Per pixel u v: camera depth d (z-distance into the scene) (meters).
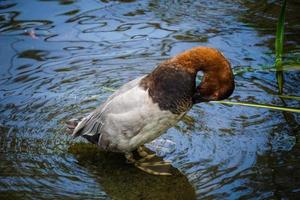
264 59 10.77
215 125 8.81
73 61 10.89
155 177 7.65
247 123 8.84
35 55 11.05
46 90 9.89
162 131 7.64
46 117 9.09
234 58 10.85
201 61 7.29
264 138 8.41
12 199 7.11
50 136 8.61
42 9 13.02
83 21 12.49
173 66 7.31
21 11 12.91
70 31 12.03
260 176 7.50
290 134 8.50
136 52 11.18
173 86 7.26
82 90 9.93
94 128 7.89
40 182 7.49
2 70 10.49
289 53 10.89
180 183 7.46
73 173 7.75
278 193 7.16
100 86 10.06
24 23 12.32
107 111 7.68
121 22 12.47
